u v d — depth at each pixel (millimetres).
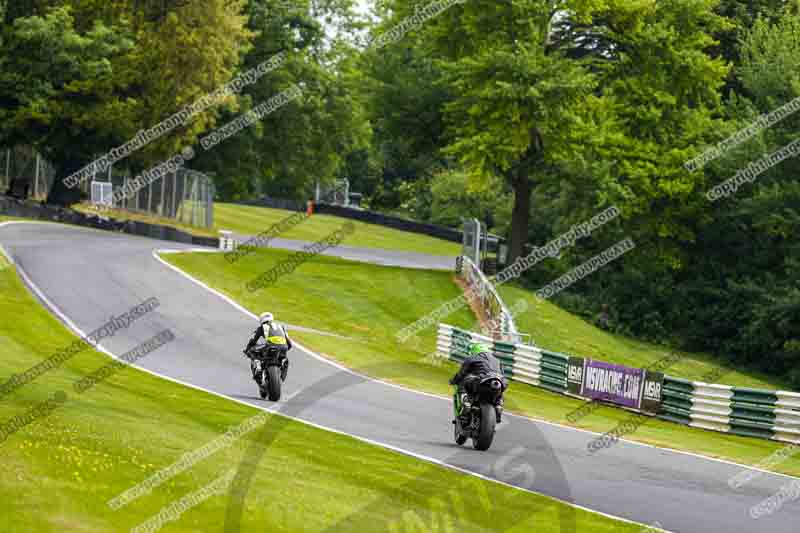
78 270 79625
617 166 108938
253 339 44312
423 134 117625
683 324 121500
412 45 115000
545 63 96375
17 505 19531
